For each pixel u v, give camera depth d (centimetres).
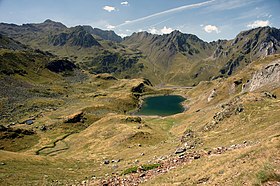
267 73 18062
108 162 7250
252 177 2177
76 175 5225
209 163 3097
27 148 13875
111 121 14750
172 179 3025
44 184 4397
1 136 14500
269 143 2891
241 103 8325
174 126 15125
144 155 7219
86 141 12838
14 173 4962
